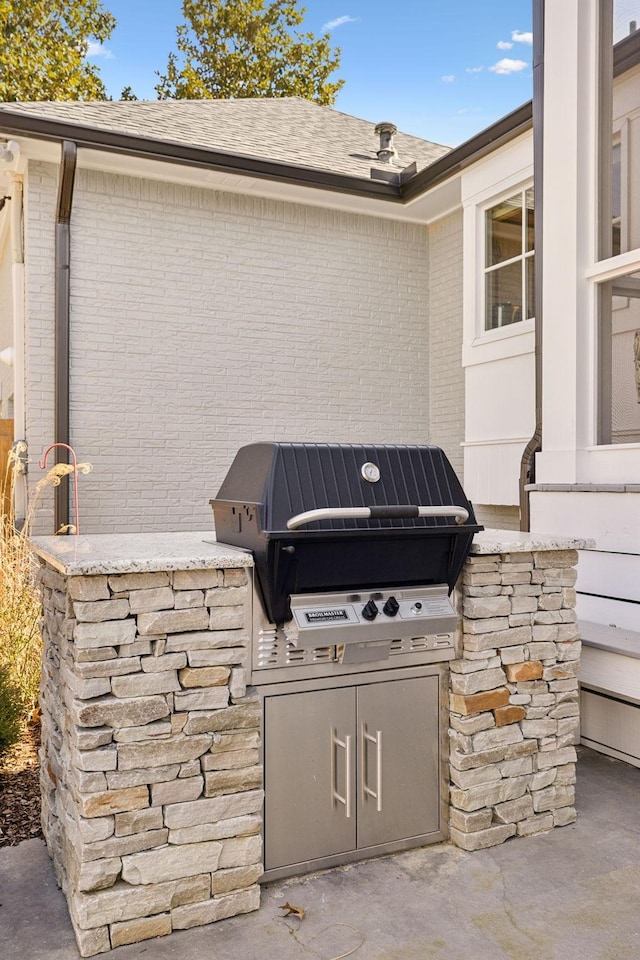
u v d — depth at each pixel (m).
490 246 6.07
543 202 3.84
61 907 2.10
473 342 6.16
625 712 3.12
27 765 3.12
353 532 2.05
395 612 2.17
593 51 3.63
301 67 17.78
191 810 1.97
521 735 2.47
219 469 6.33
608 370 3.68
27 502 5.60
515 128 5.36
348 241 6.91
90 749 1.86
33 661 3.70
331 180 6.24
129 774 1.90
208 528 6.27
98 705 1.87
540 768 2.51
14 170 5.75
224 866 2.01
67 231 5.59
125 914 1.89
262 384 6.53
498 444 5.92
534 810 2.49
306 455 2.15
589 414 3.66
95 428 5.85
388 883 2.17
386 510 2.04
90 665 1.87
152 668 1.94
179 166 5.79
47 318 5.68
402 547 2.20
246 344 6.46
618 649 2.88
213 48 17.34
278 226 6.58
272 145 6.67
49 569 2.44
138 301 6.00
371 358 7.04
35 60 14.41
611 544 3.37
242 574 2.06
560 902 2.06
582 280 3.65
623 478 3.44
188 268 6.20
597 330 3.66
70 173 5.32
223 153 5.73
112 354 5.91
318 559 2.07
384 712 2.31
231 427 6.38
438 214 7.04
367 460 2.23
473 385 6.21
